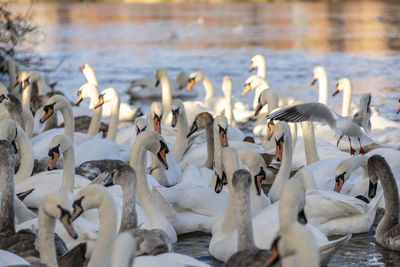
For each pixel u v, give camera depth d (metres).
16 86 23.50
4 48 28.53
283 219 8.09
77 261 8.42
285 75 34.47
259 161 11.98
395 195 10.62
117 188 11.51
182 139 16.41
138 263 7.66
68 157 11.88
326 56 42.75
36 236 8.97
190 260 8.12
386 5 119.81
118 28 71.94
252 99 28.02
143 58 43.09
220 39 56.66
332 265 9.91
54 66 38.00
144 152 11.09
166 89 23.52
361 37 55.84
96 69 37.84
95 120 18.69
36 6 124.12
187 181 13.04
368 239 10.91
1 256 7.68
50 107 15.45
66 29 69.88
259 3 138.88
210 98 24.95
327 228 10.95
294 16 89.62
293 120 10.82
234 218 10.18
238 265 8.36
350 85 21.08
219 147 13.57
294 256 7.05
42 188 12.38
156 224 10.66
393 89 29.11
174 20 85.25
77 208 8.33
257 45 50.69
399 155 13.67
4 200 9.35
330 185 12.62
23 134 12.99
